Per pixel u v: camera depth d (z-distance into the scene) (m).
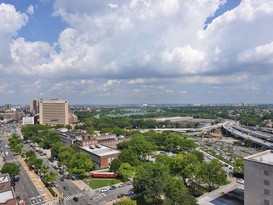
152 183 101.56
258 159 87.38
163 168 112.25
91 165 149.25
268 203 80.19
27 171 163.62
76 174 151.00
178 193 90.25
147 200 98.88
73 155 157.12
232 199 96.19
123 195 115.56
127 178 134.25
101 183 136.50
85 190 125.50
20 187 131.75
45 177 142.00
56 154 192.62
